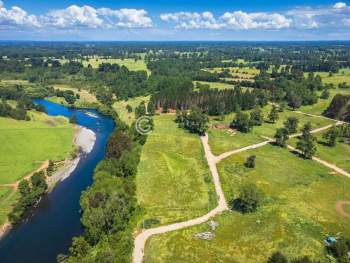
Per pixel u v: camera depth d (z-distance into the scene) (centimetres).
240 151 14450
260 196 9650
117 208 8775
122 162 11725
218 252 7762
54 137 16538
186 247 7938
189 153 14175
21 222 9581
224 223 8938
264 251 7775
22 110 19150
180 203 10044
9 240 8756
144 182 11406
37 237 8881
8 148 14612
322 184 11481
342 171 12744
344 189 11181
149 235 8469
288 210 9606
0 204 10206
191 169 12488
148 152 14212
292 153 14462
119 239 8150
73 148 15425
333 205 10100
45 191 11306
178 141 15662
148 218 9219
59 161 13875
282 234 8406
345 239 8031
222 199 10319
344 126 17238
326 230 8694
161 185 11194
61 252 8262
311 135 15738
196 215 9375
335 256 7600
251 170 12406
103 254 7188
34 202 10538
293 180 11731
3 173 12294
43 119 19650
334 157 14138
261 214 9356
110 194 9256
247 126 17200
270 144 15512
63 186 11825
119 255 7362
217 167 12694
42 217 9844
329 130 16325
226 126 18188
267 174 12119
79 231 9144
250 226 8781
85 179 12400
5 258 8062
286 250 7788
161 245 8025
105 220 8431
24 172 12494
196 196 10462
